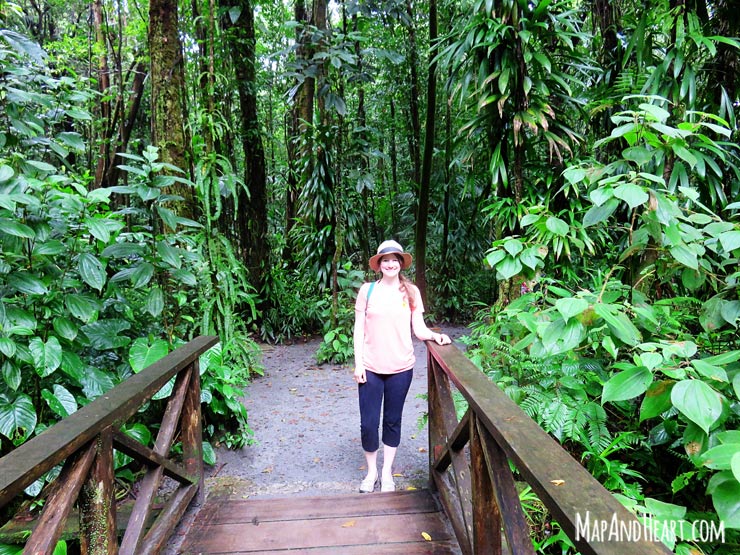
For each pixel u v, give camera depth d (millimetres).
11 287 2072
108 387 2309
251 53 6027
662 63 2516
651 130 1921
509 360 2439
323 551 1795
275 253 7281
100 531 1312
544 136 3123
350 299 5781
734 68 2639
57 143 2562
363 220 6457
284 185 9820
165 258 2320
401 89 7590
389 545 1829
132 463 2566
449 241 7238
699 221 1851
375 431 2426
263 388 4223
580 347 2195
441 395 2074
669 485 2057
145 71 6852
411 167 8797
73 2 7434
